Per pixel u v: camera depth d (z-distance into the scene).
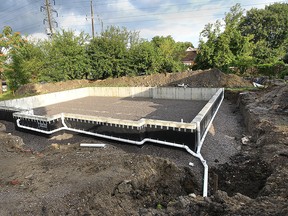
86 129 11.35
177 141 9.12
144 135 9.87
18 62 21.75
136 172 5.78
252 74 23.80
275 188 5.29
